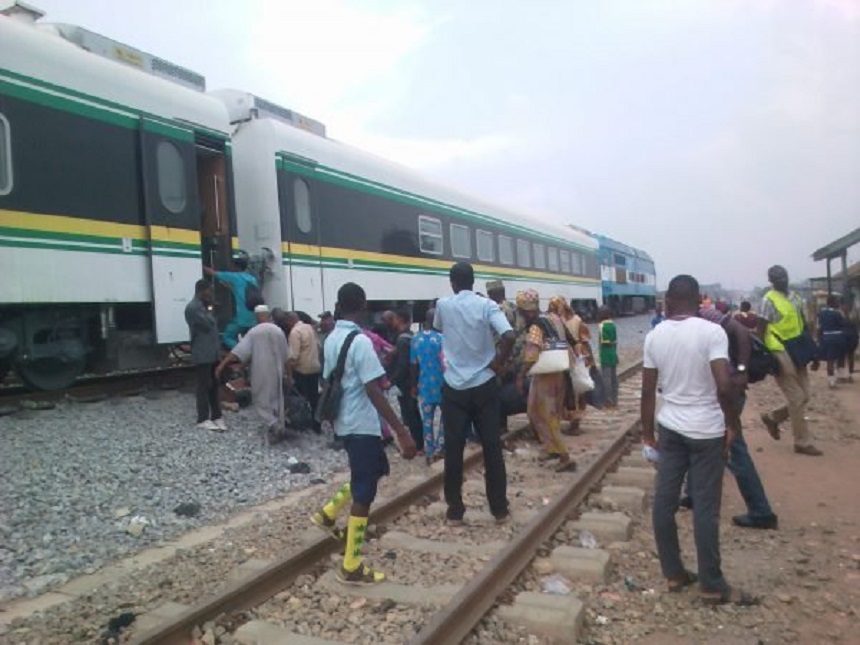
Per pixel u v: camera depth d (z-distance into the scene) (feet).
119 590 14.75
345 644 12.01
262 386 26.84
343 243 42.19
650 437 14.76
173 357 39.32
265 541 17.63
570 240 90.94
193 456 24.22
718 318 18.10
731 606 13.58
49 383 27.99
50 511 18.62
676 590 14.25
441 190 55.47
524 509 19.70
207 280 31.12
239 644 12.14
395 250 47.96
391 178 48.26
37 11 29.25
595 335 81.41
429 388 25.50
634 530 18.13
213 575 15.49
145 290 29.71
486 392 18.24
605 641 12.34
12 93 25.25
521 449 27.22
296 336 29.66
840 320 46.44
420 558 16.01
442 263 54.39
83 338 29.22
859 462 24.67
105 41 30.86
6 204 24.80
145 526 18.49
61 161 26.71
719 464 13.80
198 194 32.58
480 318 18.12
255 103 38.52
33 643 12.46
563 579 14.70
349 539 14.40
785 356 25.48
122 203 28.91
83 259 27.30
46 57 26.50
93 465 22.04
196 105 32.89
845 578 14.88
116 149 28.86
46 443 23.21
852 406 37.81
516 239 70.74
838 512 19.34
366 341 14.94
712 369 13.64
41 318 27.40
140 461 23.00
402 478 23.79
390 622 12.84
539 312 24.18
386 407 14.79
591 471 22.03
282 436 27.09
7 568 15.61
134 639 11.60
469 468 24.47
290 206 37.76
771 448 27.12
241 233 37.35
